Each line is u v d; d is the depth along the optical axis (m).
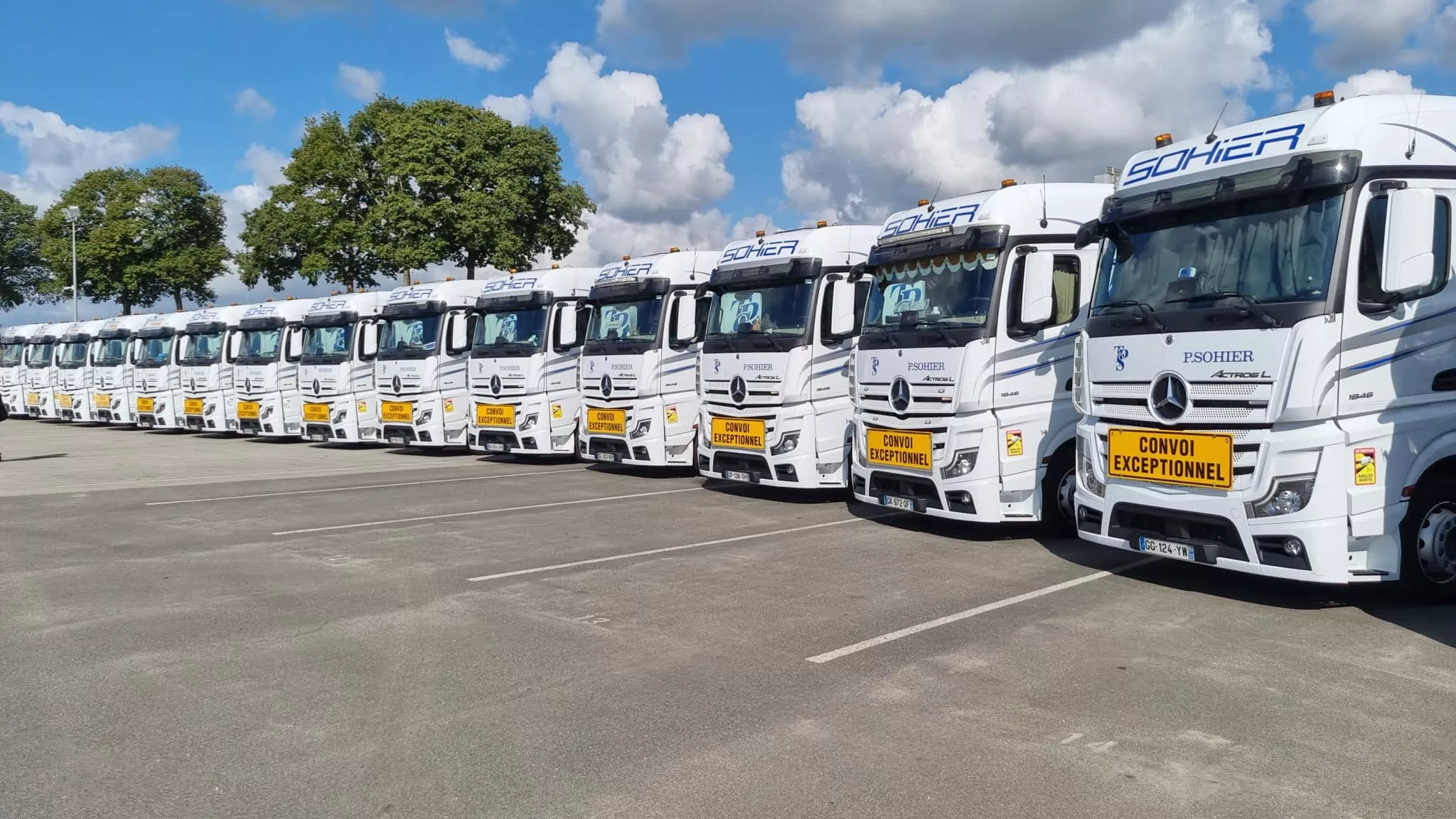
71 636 7.00
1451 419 7.14
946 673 5.93
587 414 15.83
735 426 12.86
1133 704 5.38
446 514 12.39
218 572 9.13
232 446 23.88
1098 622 6.97
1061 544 9.86
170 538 10.98
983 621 7.04
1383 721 5.09
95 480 16.77
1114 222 8.10
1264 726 5.05
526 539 10.55
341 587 8.44
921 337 9.98
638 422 14.91
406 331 20.03
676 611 7.45
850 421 12.49
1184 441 7.32
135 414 29.20
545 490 14.55
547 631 6.96
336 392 21.44
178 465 19.30
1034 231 9.73
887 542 10.09
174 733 5.16
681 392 15.02
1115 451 7.88
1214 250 7.39
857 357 10.88
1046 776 4.49
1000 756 4.72
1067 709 5.32
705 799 4.31
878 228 12.91
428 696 5.67
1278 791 4.31
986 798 4.29
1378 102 7.00
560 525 11.43
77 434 29.11
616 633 6.88
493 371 17.78
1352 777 4.45
